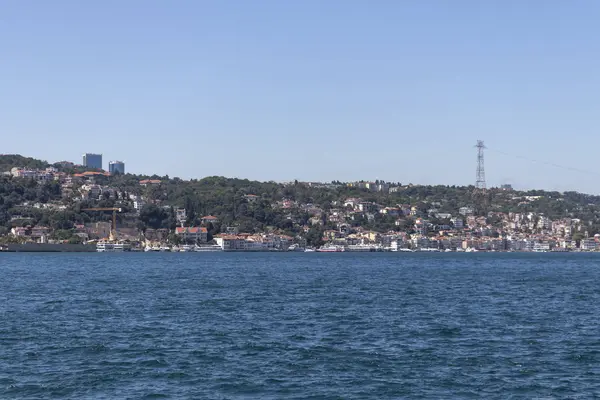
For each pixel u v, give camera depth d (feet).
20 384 204.85
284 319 330.75
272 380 209.87
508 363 231.71
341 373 218.18
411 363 231.71
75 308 375.66
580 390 200.44
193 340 271.49
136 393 196.54
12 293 472.85
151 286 544.21
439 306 391.24
